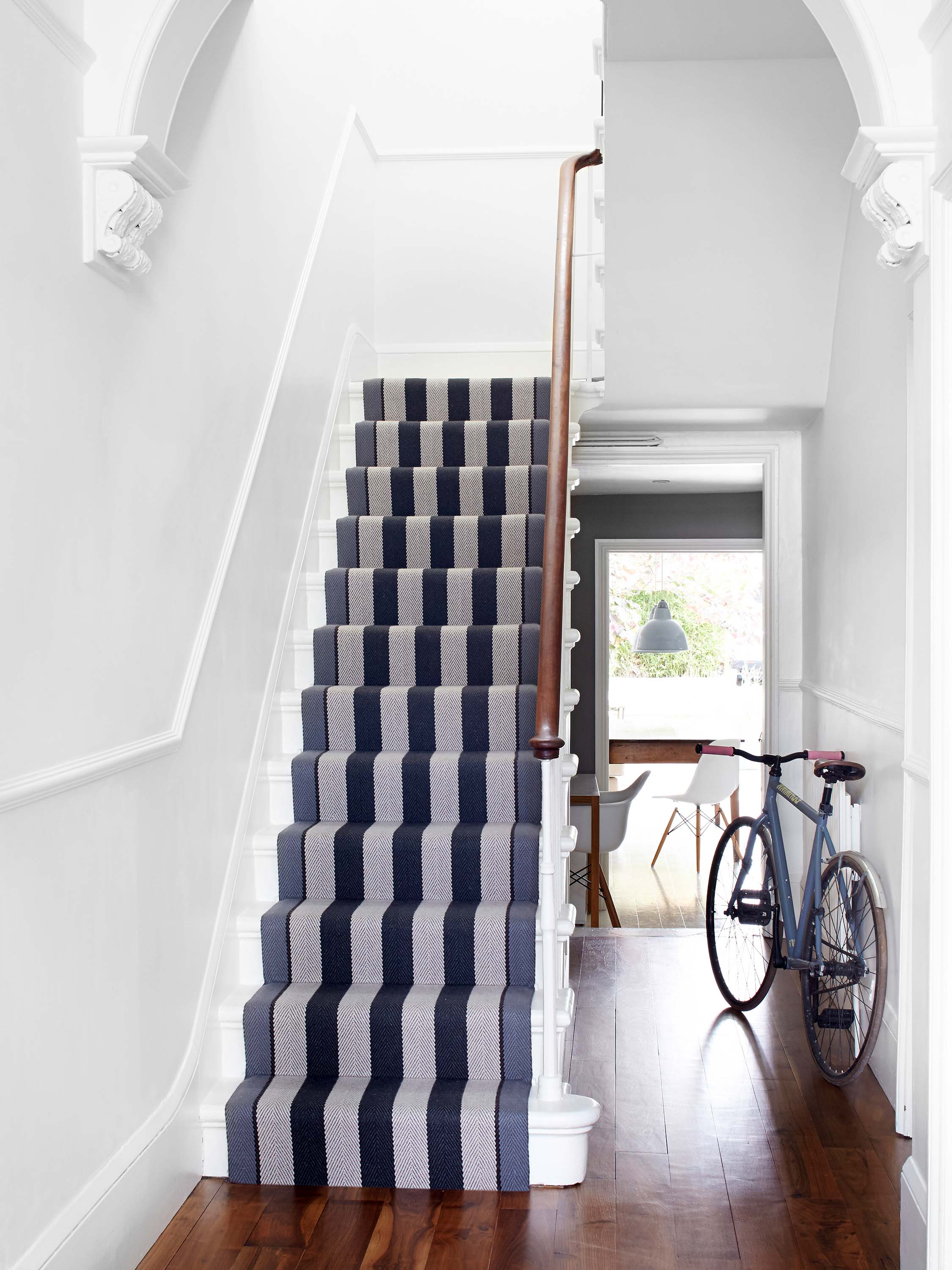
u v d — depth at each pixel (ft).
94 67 6.56
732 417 15.05
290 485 11.73
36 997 6.04
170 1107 7.76
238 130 10.00
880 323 10.85
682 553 31.71
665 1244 7.37
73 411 6.50
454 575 12.16
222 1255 7.26
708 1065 10.40
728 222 12.23
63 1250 6.19
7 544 5.74
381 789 10.47
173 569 8.18
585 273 16.76
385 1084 8.57
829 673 13.82
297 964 9.39
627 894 24.03
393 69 17.02
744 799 31.27
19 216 5.86
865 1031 10.19
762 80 11.02
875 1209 7.82
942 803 6.38
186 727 8.36
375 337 17.10
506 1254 7.24
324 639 11.71
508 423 13.94
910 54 6.48
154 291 7.84
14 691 5.80
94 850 6.75
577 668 27.55
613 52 10.76
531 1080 8.63
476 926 9.18
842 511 12.89
